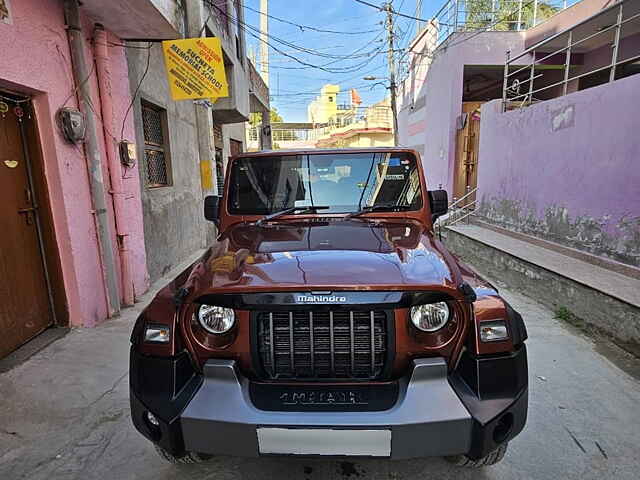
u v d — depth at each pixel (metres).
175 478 2.07
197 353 1.78
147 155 5.61
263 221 2.79
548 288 4.59
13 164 3.21
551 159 5.77
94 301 3.93
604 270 4.50
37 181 3.43
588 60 10.49
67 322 3.71
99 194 3.96
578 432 2.41
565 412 2.60
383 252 2.06
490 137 7.70
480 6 10.84
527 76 12.00
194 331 1.79
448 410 1.61
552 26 9.72
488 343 1.71
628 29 8.91
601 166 4.78
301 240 2.30
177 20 4.44
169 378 1.72
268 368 1.77
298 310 1.71
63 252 3.60
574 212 5.29
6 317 3.14
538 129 6.08
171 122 6.41
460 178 10.90
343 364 1.77
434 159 12.48
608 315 3.69
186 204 7.17
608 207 4.67
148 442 2.32
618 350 3.49
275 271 1.81
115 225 4.38
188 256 7.25
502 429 1.72
